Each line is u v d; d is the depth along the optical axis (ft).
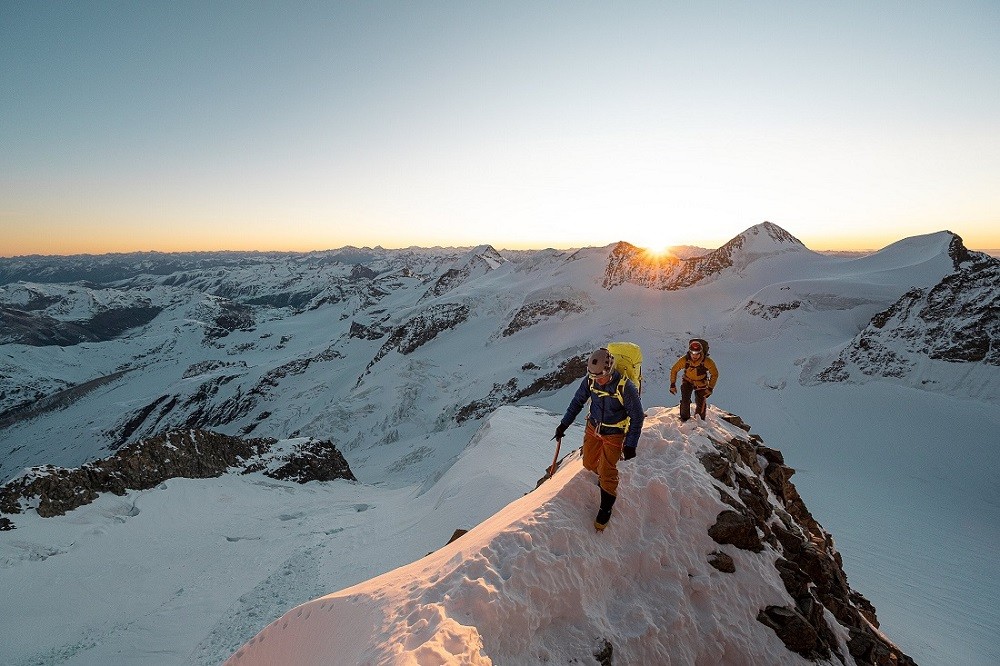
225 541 83.15
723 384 218.79
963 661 54.03
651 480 17.56
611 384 15.48
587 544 14.92
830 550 25.70
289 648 16.34
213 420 459.32
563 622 13.29
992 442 133.08
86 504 85.76
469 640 10.79
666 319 327.06
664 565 15.79
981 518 103.50
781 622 16.12
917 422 151.33
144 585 66.90
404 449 242.99
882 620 62.90
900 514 105.19
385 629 11.96
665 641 14.05
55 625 56.03
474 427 241.14
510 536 14.10
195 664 49.08
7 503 77.87
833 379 192.24
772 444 161.17
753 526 17.76
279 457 136.26
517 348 354.33
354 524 91.50
